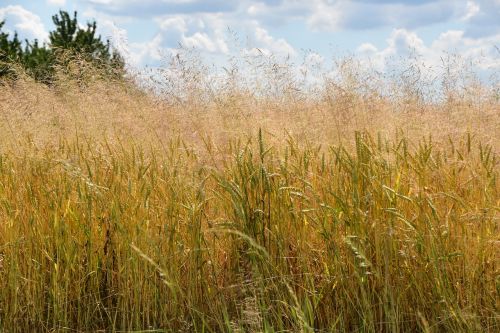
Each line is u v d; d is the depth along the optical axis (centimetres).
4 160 565
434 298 428
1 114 657
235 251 470
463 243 434
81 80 689
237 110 582
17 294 478
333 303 455
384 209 439
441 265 427
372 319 417
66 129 638
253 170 477
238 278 459
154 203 504
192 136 577
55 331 465
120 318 475
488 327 411
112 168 536
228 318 444
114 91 663
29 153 584
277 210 470
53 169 545
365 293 418
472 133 541
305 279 456
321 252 470
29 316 471
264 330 420
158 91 630
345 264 451
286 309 439
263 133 556
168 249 463
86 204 492
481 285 432
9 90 727
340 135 550
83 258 493
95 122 628
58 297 466
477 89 596
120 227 464
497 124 550
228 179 505
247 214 458
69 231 477
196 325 458
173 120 604
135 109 630
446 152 528
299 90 616
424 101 626
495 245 435
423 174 474
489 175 462
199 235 454
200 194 466
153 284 460
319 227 450
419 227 444
